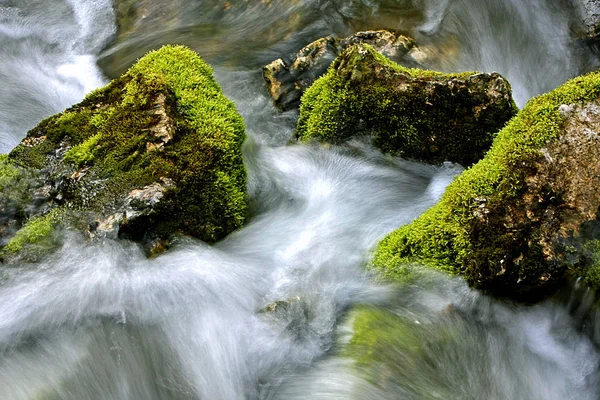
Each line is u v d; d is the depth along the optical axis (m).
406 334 3.85
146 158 4.51
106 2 9.32
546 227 3.94
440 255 4.13
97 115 4.89
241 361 3.86
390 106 5.33
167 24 8.62
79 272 4.16
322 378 3.66
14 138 6.52
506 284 3.97
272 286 4.37
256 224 4.94
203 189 4.54
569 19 8.03
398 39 7.21
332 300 4.18
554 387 3.81
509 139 4.34
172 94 4.95
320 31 7.95
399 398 3.52
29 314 3.94
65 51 8.37
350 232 4.88
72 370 3.67
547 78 7.61
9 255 4.19
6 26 8.77
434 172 5.46
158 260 4.33
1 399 3.46
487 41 7.80
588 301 3.90
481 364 3.80
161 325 3.98
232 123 4.93
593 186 3.96
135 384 3.70
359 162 5.58
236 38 8.05
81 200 4.39
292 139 5.97
